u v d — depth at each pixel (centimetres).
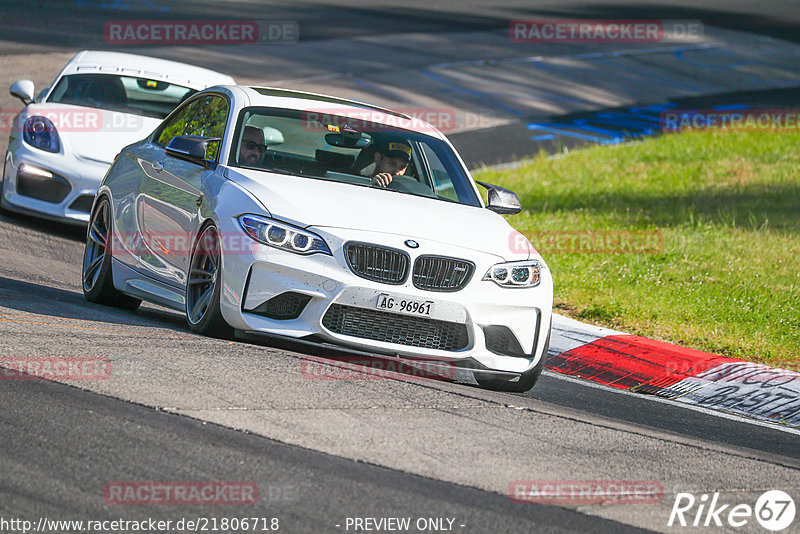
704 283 3997
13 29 9319
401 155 2748
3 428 1620
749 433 2503
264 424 1778
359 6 13175
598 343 3161
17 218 4156
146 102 4256
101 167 3916
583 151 6988
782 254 4503
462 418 2017
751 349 3244
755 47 12812
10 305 2569
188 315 2491
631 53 11681
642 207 5466
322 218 2325
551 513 1554
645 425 2366
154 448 1606
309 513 1430
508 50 11100
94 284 2927
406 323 2306
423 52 10444
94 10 10812
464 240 2403
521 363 2409
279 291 2264
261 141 2642
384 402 2036
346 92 8275
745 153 7025
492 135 7488
